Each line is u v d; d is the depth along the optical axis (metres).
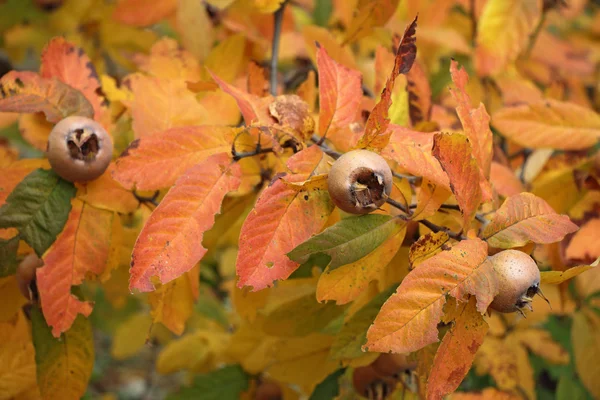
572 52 1.18
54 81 0.72
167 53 0.83
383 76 0.75
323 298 0.66
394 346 0.61
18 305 0.76
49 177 0.70
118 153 0.77
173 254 0.63
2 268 0.70
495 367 0.94
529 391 0.94
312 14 1.18
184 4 0.86
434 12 1.04
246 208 0.78
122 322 1.45
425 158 0.66
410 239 0.70
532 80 1.11
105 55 1.24
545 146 0.80
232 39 0.85
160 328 1.34
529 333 0.95
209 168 0.66
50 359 0.73
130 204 0.72
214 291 1.28
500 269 0.62
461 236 0.65
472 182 0.64
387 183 0.62
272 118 0.69
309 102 0.79
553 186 0.78
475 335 0.62
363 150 0.63
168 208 0.64
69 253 0.70
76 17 1.21
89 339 0.73
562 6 1.02
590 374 0.92
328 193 0.64
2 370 0.78
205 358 1.09
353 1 0.95
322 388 0.80
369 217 0.64
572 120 0.80
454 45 1.00
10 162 0.74
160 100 0.74
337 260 0.64
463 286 0.61
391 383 0.77
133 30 1.15
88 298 1.19
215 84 0.75
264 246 0.63
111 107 0.78
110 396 1.74
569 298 0.94
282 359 0.83
